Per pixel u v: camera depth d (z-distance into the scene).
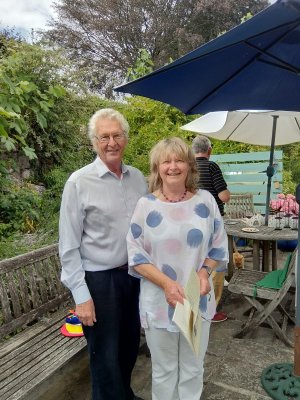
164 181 1.81
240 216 5.55
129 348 2.11
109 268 1.88
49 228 4.25
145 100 6.78
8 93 3.92
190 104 2.36
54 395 2.41
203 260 1.81
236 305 3.74
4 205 4.25
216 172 3.25
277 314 3.49
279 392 2.32
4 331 2.29
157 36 20.36
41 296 2.63
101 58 20.91
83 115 5.62
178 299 1.65
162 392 1.90
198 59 1.63
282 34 1.59
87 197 1.82
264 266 4.16
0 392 1.83
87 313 1.81
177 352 1.89
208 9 20.03
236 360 2.75
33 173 5.30
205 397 2.34
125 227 1.88
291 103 2.54
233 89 2.27
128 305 2.02
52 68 5.05
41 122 4.56
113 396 1.93
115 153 1.85
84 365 2.75
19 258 2.49
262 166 6.50
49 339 2.34
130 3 20.44
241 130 4.25
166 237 1.74
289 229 3.80
